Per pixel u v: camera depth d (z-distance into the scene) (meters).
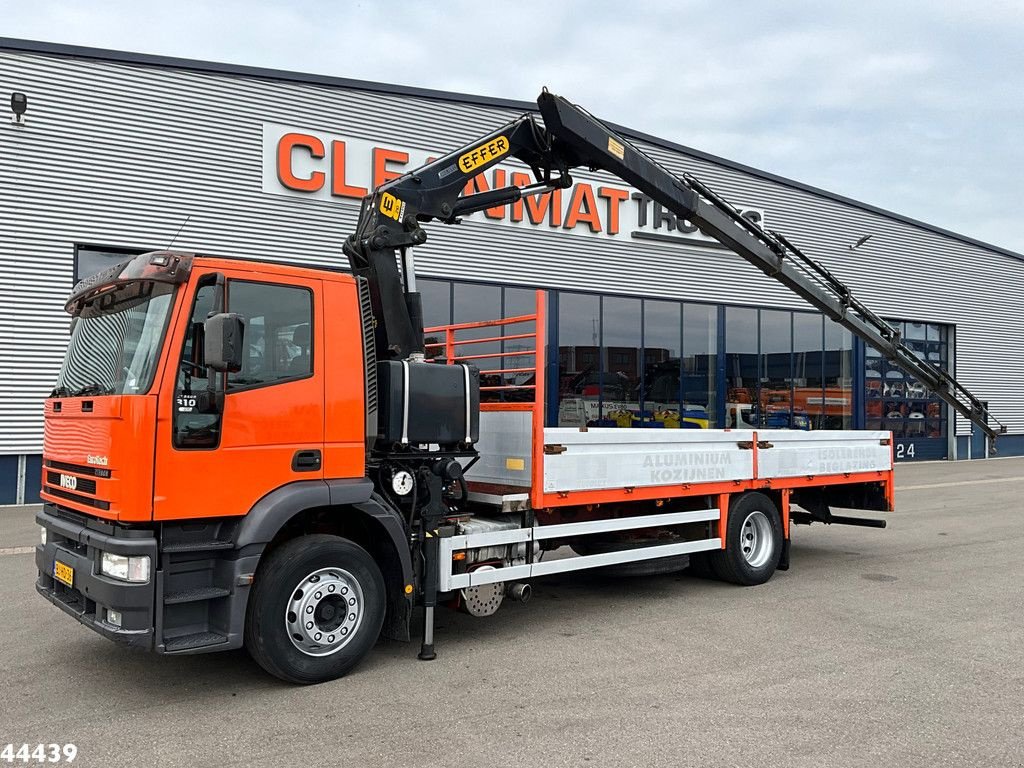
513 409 6.39
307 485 5.02
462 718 4.53
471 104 17.39
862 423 24.62
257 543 4.77
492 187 17.66
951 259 27.00
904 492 16.84
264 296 4.98
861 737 4.27
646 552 7.14
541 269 18.34
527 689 5.01
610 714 4.58
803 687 5.04
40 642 6.01
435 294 17.05
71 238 13.82
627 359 19.62
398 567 5.47
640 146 20.11
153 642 4.50
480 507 6.55
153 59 14.34
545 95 6.63
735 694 4.91
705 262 20.98
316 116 15.77
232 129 15.02
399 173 16.52
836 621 6.66
